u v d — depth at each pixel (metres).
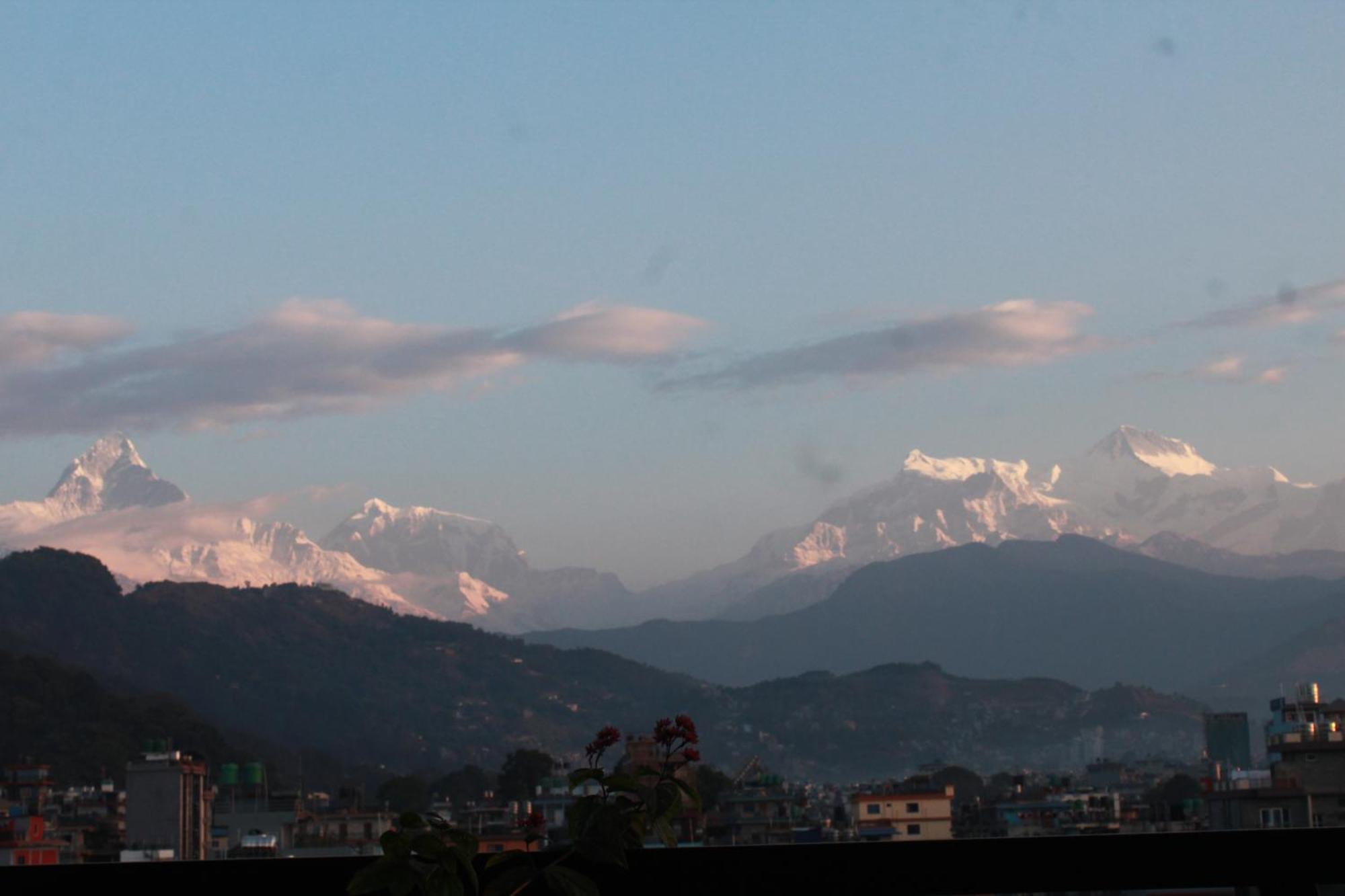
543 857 4.23
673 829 4.28
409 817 4.21
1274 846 4.09
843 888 4.18
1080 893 4.09
